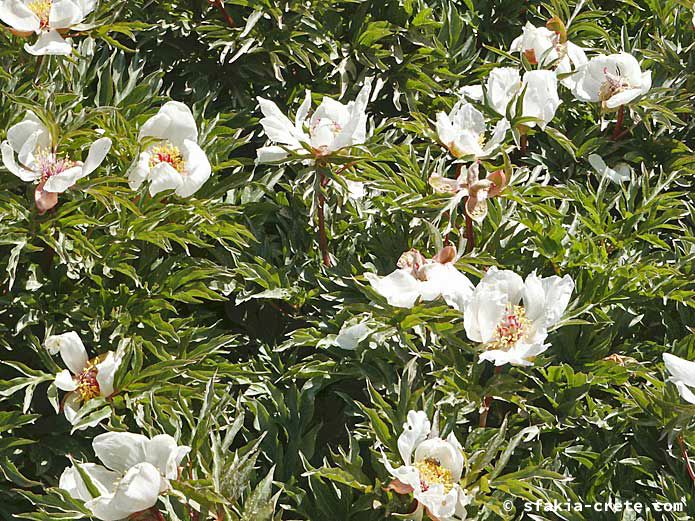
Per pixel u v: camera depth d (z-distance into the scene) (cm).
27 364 296
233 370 292
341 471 249
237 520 240
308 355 316
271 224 346
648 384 301
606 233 334
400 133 367
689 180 368
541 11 415
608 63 348
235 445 295
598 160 355
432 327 272
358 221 327
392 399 280
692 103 382
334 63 372
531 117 317
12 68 327
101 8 312
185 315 319
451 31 390
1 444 264
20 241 277
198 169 296
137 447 234
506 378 273
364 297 302
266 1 352
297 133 288
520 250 321
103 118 309
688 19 401
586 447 287
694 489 276
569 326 306
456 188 287
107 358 268
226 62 370
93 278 288
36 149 279
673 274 310
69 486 241
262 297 306
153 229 291
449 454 243
